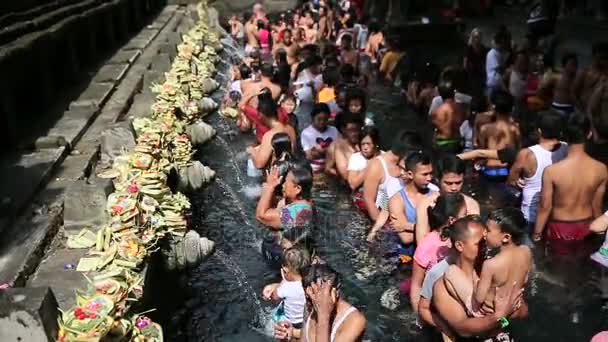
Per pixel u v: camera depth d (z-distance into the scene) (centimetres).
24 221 450
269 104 709
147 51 1297
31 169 545
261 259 584
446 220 436
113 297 324
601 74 802
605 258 517
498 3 2397
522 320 464
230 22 2152
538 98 925
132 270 400
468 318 400
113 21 1373
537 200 587
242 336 477
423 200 500
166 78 921
